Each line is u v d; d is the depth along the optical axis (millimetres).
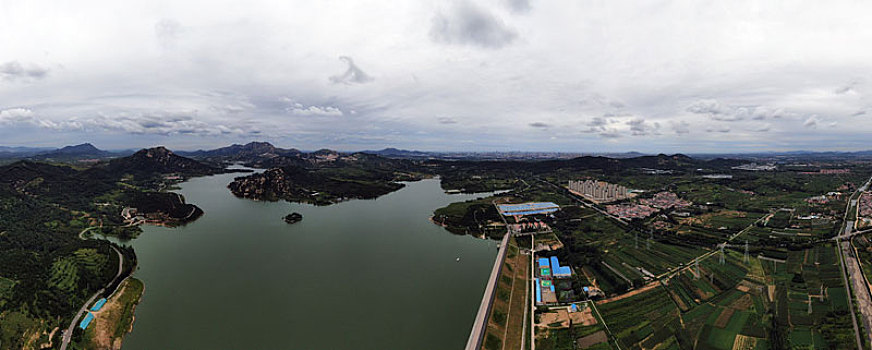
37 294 151250
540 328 142375
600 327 140750
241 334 138500
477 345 130250
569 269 192500
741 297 156875
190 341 134750
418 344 133125
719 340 129625
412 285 181500
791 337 129000
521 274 195875
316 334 138625
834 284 163250
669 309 150500
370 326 144125
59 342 133750
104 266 186250
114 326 143875
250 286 179375
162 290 174625
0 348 126125
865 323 133750
